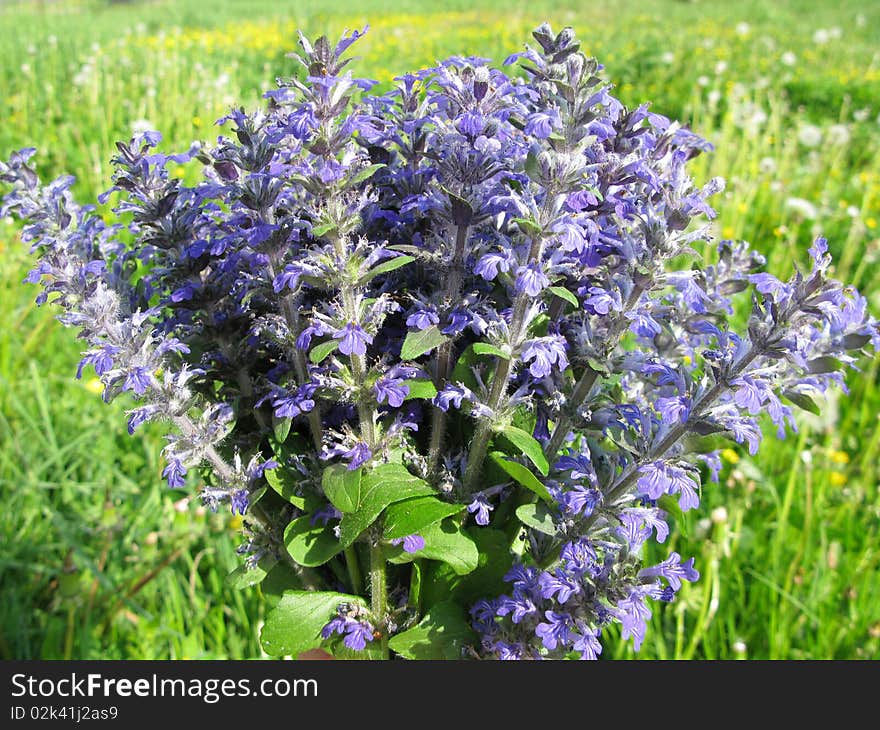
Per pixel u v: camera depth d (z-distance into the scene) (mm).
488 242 249
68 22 1922
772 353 215
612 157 237
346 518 238
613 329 243
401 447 259
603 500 241
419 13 2521
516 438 239
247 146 235
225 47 1542
